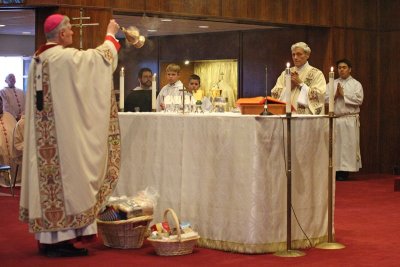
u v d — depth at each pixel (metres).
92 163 6.05
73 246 6.19
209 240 6.38
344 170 12.17
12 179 10.95
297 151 6.35
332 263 5.86
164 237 6.16
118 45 6.30
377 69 13.19
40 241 6.06
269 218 6.16
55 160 6.02
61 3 9.88
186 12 11.00
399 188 10.59
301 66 7.47
